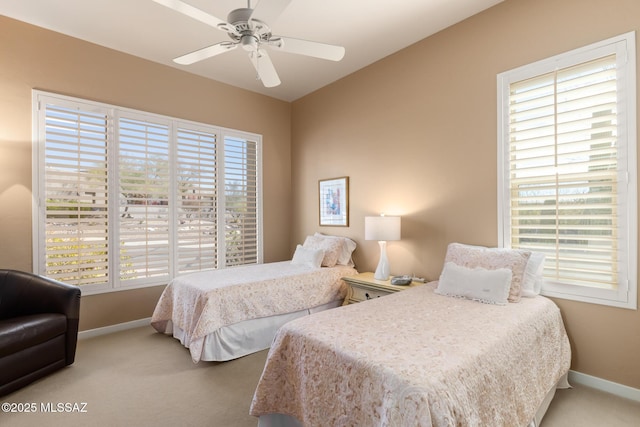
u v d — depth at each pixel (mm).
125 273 3443
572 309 2311
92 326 3258
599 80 2219
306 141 4707
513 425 1486
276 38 2041
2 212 2832
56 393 2211
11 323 2248
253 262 4559
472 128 2850
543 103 2473
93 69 3277
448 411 1146
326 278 3508
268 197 4730
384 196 3613
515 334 1701
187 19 2873
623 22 2109
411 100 3328
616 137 2146
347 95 4047
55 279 3049
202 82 4062
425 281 3131
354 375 1387
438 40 3094
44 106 3010
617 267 2141
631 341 2090
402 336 1612
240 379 2424
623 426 1840
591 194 2236
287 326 1800
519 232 2594
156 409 2037
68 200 3135
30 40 2951
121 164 3434
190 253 3938
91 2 2631
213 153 4160
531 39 2502
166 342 3096
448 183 3025
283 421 1791
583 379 2268
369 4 2658
